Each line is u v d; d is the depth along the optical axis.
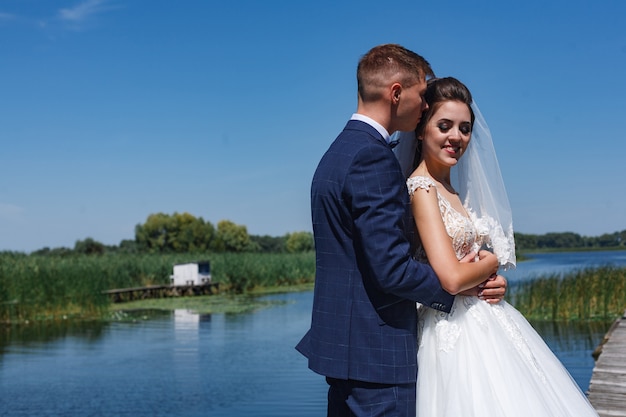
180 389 9.41
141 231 75.62
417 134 2.78
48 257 30.45
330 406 2.66
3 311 19.44
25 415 8.20
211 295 29.30
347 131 2.54
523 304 15.95
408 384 2.49
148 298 28.09
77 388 9.70
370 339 2.45
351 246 2.47
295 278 35.47
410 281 2.39
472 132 2.88
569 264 51.38
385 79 2.48
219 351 12.73
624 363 6.50
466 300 2.63
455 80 2.73
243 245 80.19
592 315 15.29
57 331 16.42
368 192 2.39
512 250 2.83
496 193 2.86
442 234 2.54
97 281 21.88
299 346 2.76
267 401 8.51
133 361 11.86
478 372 2.50
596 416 2.67
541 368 2.66
